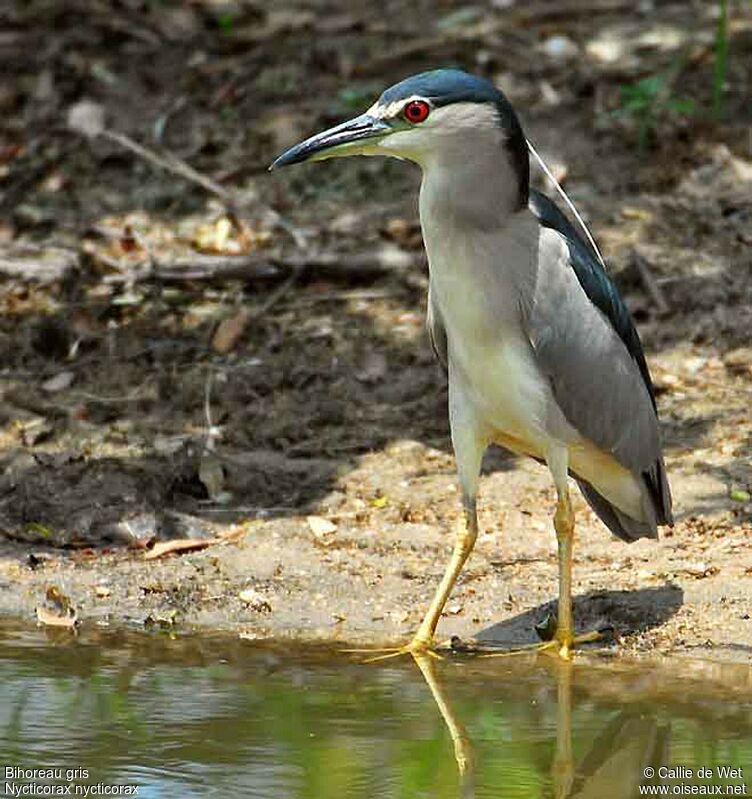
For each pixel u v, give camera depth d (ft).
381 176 51.98
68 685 31.58
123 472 40.32
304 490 39.88
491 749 28.63
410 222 49.55
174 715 30.12
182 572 36.70
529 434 33.65
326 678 32.07
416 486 39.99
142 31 59.31
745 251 47.73
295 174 52.16
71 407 42.91
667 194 50.24
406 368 44.62
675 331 45.03
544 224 33.40
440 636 34.14
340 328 45.98
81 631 34.65
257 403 43.29
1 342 45.37
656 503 35.60
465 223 32.58
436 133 32.32
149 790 26.84
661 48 56.18
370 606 35.37
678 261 47.42
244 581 36.37
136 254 49.03
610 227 48.91
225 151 53.47
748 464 39.83
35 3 59.82
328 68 56.80
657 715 29.96
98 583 36.42
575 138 52.44
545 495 39.58
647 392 35.04
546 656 33.12
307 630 34.65
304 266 47.52
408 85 32.48
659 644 33.35
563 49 56.54
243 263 47.47
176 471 40.19
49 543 38.14
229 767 27.68
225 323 45.73
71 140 54.24
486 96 32.24
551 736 29.14
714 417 41.86
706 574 35.65
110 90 56.49
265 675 32.12
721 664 32.48
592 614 34.58
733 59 55.47
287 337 45.73
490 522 38.45
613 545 37.37
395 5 60.34
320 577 36.42
